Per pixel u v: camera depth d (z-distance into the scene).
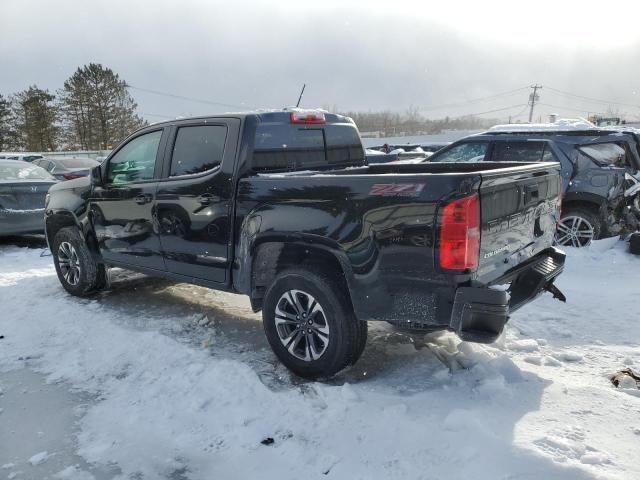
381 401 3.22
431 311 3.13
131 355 4.25
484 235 3.10
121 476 2.79
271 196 3.78
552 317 4.91
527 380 3.45
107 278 5.92
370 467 2.69
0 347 4.55
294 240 3.63
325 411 3.22
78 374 4.00
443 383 3.48
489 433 2.76
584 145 7.29
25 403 3.58
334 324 3.51
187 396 3.55
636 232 7.11
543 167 3.89
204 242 4.31
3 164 9.55
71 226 5.86
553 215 4.20
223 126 4.24
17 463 2.93
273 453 2.90
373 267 3.26
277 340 3.83
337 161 4.97
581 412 3.01
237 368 3.80
